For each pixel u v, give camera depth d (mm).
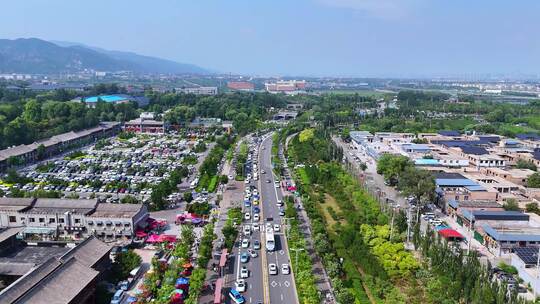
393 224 128625
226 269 106688
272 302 91562
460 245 124000
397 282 100562
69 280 81000
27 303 71062
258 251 118000
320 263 111500
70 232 123250
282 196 171000
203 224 136875
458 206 143500
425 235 120625
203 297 93062
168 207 155125
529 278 100438
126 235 121250
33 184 177500
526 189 165625
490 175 186750
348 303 87375
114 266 101688
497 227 124625
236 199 165250
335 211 151000
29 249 103250
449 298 90125
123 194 168500
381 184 189125
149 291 91688
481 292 88000
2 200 131125
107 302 89375
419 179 160375
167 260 109188
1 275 90312
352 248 112938
